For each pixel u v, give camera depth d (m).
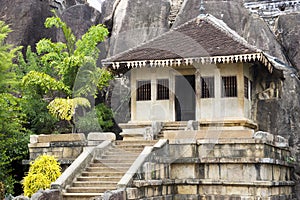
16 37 18.53
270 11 17.84
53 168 10.94
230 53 13.01
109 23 19.53
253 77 15.12
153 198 10.59
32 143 12.27
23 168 13.25
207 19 14.50
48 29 19.78
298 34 16.25
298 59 16.05
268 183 11.00
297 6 17.53
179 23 17.62
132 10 18.45
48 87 14.61
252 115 14.94
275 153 12.34
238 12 17.41
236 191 11.28
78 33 19.91
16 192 13.27
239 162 11.23
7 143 12.77
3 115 12.65
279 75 14.78
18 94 16.41
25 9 18.95
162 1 18.62
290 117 14.60
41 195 9.46
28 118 14.81
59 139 12.00
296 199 13.66
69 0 21.58
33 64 16.27
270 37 16.38
